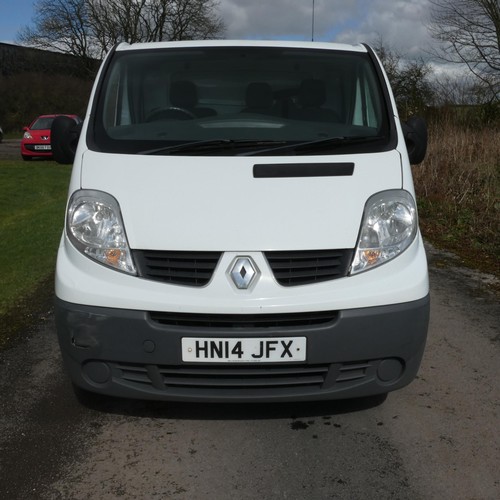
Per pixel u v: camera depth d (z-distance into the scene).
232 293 2.94
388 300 3.01
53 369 4.06
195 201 3.13
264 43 4.27
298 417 3.46
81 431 3.32
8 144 32.44
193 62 4.07
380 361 3.07
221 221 3.05
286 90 3.97
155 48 4.21
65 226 3.27
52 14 46.97
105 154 3.45
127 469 2.98
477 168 10.83
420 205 9.88
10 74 43.94
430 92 18.94
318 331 2.95
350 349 2.99
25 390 3.77
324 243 3.02
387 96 3.93
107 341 2.99
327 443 3.20
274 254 3.00
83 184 3.28
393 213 3.19
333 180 3.25
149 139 3.59
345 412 3.51
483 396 3.69
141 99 3.94
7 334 4.67
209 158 3.37
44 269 6.44
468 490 2.81
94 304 2.99
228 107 3.91
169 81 3.97
